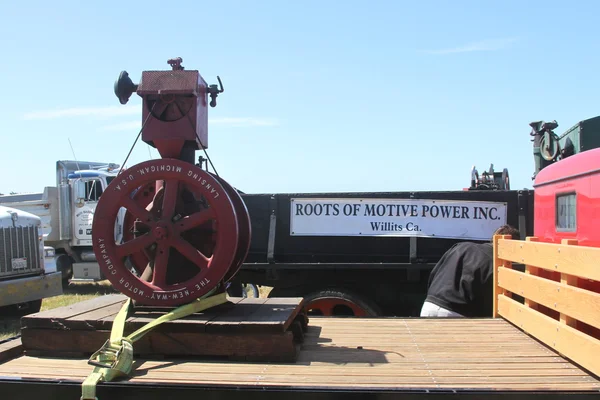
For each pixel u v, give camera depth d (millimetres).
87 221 14047
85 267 14102
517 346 3176
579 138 4922
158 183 3488
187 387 2430
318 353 3016
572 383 2451
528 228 6422
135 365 2764
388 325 3814
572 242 2736
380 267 6414
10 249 8906
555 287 2830
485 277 4391
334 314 6523
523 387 2381
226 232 3070
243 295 7395
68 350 2953
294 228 6688
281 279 6848
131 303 3125
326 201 6684
